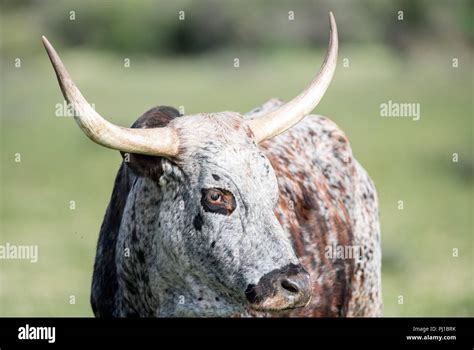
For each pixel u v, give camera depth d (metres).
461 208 60.50
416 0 180.25
